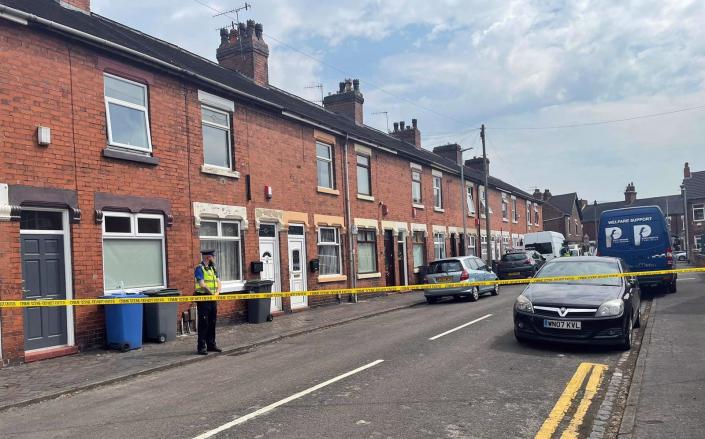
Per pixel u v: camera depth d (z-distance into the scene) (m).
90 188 10.41
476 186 32.28
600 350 9.01
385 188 22.44
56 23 9.77
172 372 8.58
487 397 6.41
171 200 12.20
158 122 12.06
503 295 19.58
